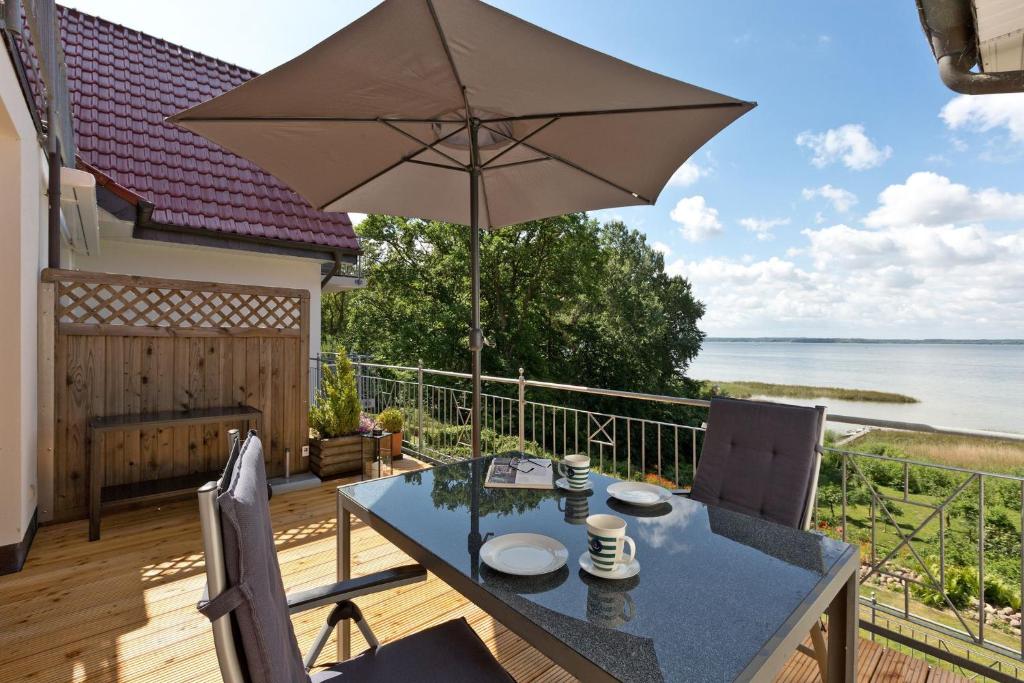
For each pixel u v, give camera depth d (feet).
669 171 7.80
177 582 8.36
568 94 6.12
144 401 11.98
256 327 13.55
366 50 5.46
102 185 14.34
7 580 8.34
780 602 3.34
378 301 59.21
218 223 19.84
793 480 5.76
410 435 19.39
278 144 7.52
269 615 2.40
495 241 52.65
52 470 10.68
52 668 6.14
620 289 66.54
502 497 5.56
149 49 23.73
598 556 3.65
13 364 8.62
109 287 11.55
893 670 6.25
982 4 8.37
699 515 4.98
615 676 2.62
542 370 54.34
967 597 17.06
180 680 5.98
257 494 2.79
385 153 8.15
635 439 58.75
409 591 8.05
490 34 5.16
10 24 6.93
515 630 3.21
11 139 8.50
